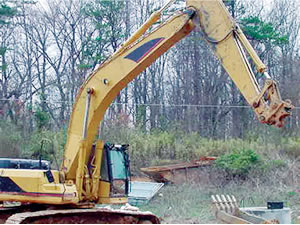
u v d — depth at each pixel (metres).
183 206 17.38
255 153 24.11
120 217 9.70
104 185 9.88
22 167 10.37
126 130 28.19
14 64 35.28
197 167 22.67
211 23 8.68
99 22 35.16
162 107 35.81
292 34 36.12
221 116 34.84
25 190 9.27
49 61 36.22
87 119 9.69
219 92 35.28
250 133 30.33
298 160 26.00
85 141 9.65
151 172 21.95
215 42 8.62
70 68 36.06
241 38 8.38
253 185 21.94
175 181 22.12
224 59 8.50
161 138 27.59
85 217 9.34
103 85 9.66
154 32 9.23
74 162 9.83
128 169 10.37
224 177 22.39
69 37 36.31
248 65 8.31
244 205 18.02
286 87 33.53
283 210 14.23
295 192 20.58
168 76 36.66
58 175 9.82
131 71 9.40
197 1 8.86
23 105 31.27
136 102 36.31
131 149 26.41
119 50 9.62
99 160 9.84
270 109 7.75
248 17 32.28
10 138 25.70
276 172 22.95
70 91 35.16
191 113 34.69
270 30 32.31
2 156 25.08
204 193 20.16
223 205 14.12
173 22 9.02
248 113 34.44
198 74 35.62
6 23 32.41
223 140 30.61
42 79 35.94
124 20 35.44
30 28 36.00
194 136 29.39
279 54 35.41
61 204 9.37
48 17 36.41
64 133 27.58
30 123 30.20
